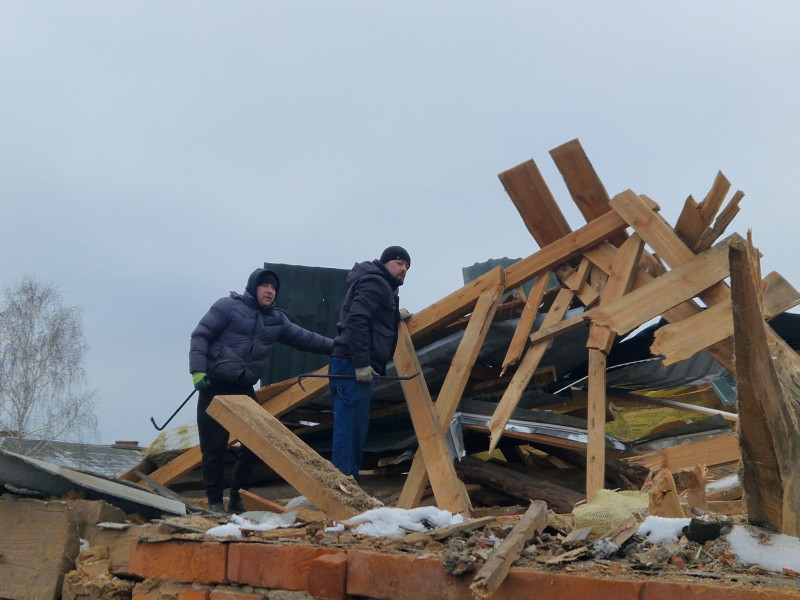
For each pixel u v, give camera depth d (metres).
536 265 6.56
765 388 2.28
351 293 5.87
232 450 7.12
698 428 5.91
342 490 3.92
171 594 3.19
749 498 2.49
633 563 2.40
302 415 7.54
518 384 6.09
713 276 5.56
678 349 5.29
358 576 2.62
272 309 6.21
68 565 3.73
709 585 2.01
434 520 3.19
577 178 6.53
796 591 1.90
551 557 2.47
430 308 6.68
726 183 5.54
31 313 23.83
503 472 6.42
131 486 4.43
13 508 4.06
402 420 7.48
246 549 2.97
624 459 5.70
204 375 5.70
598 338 5.77
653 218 6.04
